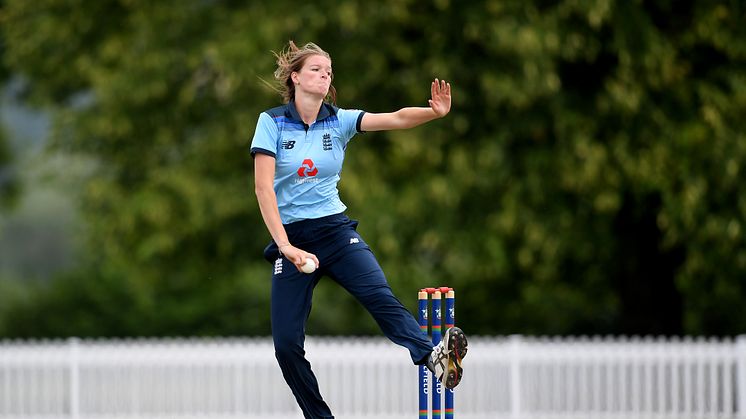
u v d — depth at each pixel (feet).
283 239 59.93
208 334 262.67
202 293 269.23
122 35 182.50
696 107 165.37
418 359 62.13
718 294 187.62
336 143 63.16
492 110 165.07
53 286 276.62
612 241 182.29
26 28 185.98
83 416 131.64
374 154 167.43
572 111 163.12
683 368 133.39
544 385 131.34
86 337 266.16
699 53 170.81
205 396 131.54
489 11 158.20
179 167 173.88
